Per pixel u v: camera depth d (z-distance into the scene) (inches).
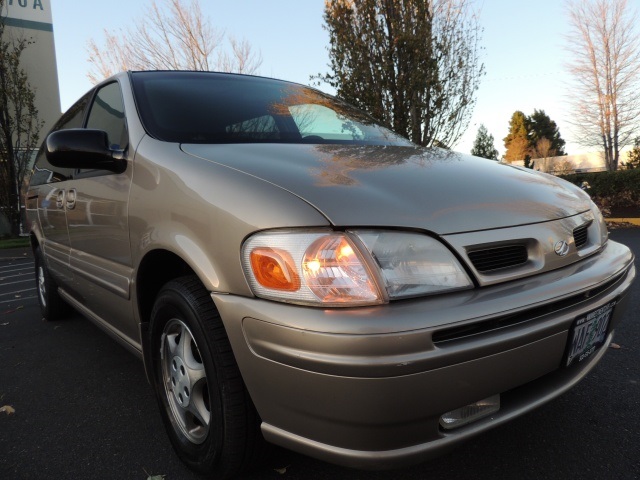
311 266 50.6
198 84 98.6
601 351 73.4
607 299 65.9
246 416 59.2
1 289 240.2
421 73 360.2
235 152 70.9
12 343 136.5
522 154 2285.9
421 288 51.9
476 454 72.8
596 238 75.0
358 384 47.3
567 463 69.7
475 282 55.3
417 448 51.3
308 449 52.7
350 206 53.7
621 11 919.0
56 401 97.9
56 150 76.7
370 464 50.4
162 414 76.2
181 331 69.6
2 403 98.1
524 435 77.4
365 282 49.9
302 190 56.1
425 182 63.7
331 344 47.6
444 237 54.6
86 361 119.7
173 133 80.5
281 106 99.7
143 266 73.9
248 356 54.4
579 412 83.9
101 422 88.4
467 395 51.4
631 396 88.7
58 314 153.7
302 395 50.5
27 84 509.7
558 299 57.8
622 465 68.7
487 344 51.2
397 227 52.9
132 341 87.8
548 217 65.9
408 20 359.6
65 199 107.5
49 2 539.8
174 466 73.7
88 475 72.1
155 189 70.7
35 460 76.5
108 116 97.8
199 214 61.2
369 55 370.0
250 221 55.0
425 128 380.2
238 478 68.2
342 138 95.0
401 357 47.0
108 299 89.9
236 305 55.0
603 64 961.5
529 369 56.4
